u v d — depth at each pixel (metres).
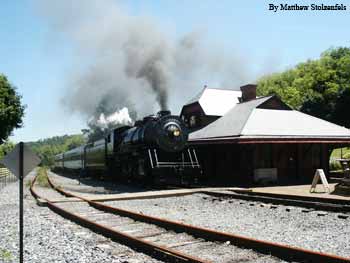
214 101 29.44
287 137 21.02
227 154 23.27
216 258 6.45
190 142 24.38
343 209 11.16
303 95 72.12
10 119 43.69
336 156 44.31
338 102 51.06
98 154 29.56
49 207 14.18
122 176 24.66
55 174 54.69
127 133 24.06
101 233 8.81
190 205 13.82
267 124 22.47
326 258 5.73
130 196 15.52
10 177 36.16
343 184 15.52
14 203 15.59
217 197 15.62
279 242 7.72
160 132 19.81
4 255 6.73
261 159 21.66
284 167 22.39
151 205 14.02
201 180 25.22
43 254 6.98
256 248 6.87
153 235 8.52
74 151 43.69
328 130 23.22
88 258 6.54
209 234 7.88
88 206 13.87
